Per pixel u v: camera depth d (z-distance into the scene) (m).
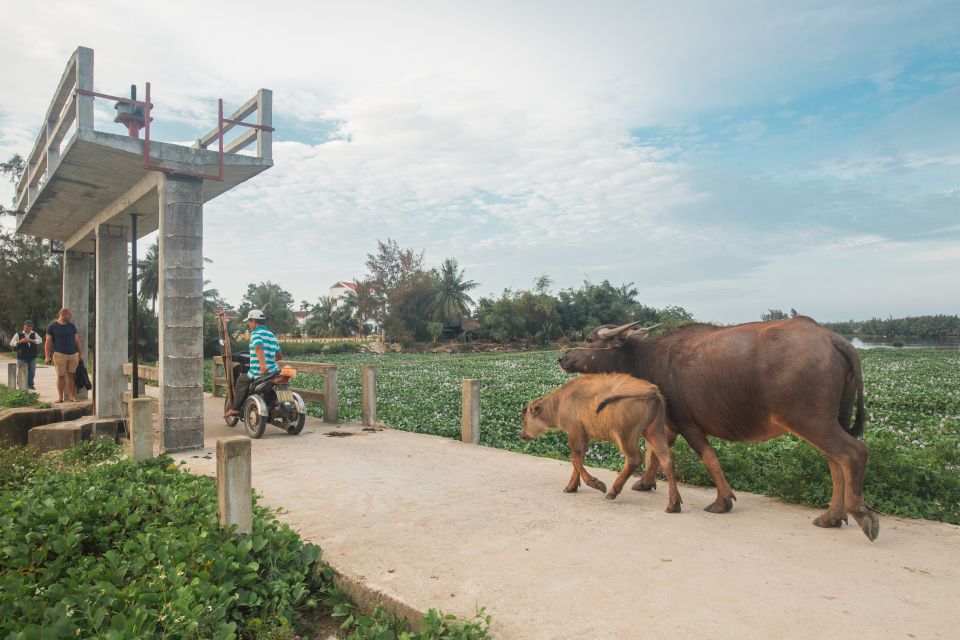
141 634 2.95
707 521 5.00
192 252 8.16
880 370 25.70
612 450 9.08
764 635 3.06
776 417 4.83
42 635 2.86
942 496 5.60
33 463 6.76
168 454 7.49
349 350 51.38
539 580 3.76
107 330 11.31
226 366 10.03
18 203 12.94
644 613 3.31
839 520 4.80
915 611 3.33
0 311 36.47
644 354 5.78
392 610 3.51
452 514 5.11
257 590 3.61
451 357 41.38
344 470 6.70
